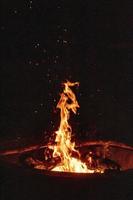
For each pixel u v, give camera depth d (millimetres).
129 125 2428
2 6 2406
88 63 2453
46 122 2439
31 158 1828
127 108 2492
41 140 2027
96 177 1510
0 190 1591
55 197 1527
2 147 1872
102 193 1520
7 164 1605
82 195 1518
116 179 1521
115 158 1965
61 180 1510
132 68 2473
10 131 2459
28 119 2459
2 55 2453
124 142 2195
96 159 1907
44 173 1529
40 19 2410
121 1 2395
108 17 2410
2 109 2492
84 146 2039
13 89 2479
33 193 1545
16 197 1574
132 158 1923
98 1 2389
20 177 1551
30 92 2475
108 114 2465
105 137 2256
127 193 1541
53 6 2395
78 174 1521
